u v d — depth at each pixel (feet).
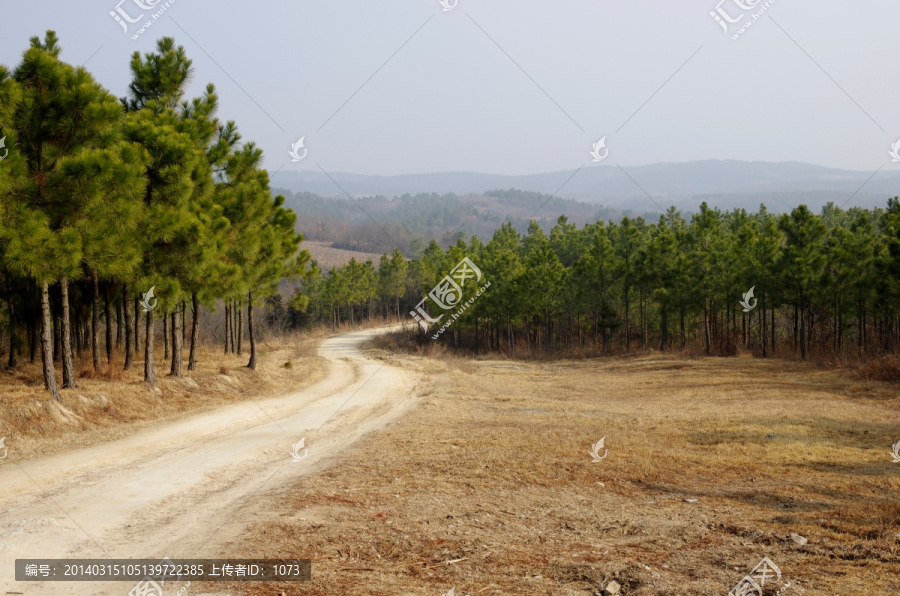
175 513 30.45
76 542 25.57
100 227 54.03
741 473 38.63
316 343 194.70
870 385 81.20
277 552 24.07
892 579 20.25
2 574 21.68
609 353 161.48
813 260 122.62
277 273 98.53
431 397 81.76
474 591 20.38
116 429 53.42
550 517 29.58
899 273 98.32
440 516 29.37
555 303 177.99
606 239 166.09
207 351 127.24
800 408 65.46
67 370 59.72
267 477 39.04
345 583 21.02
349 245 533.96
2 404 49.29
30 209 49.90
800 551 23.73
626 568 22.13
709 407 69.72
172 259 67.41
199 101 91.09
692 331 184.96
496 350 194.18
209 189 79.56
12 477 37.24
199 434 53.88
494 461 41.93
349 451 46.91
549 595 20.01
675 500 32.76
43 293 53.88
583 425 58.18
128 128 65.77
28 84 51.96
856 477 36.86
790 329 174.60
